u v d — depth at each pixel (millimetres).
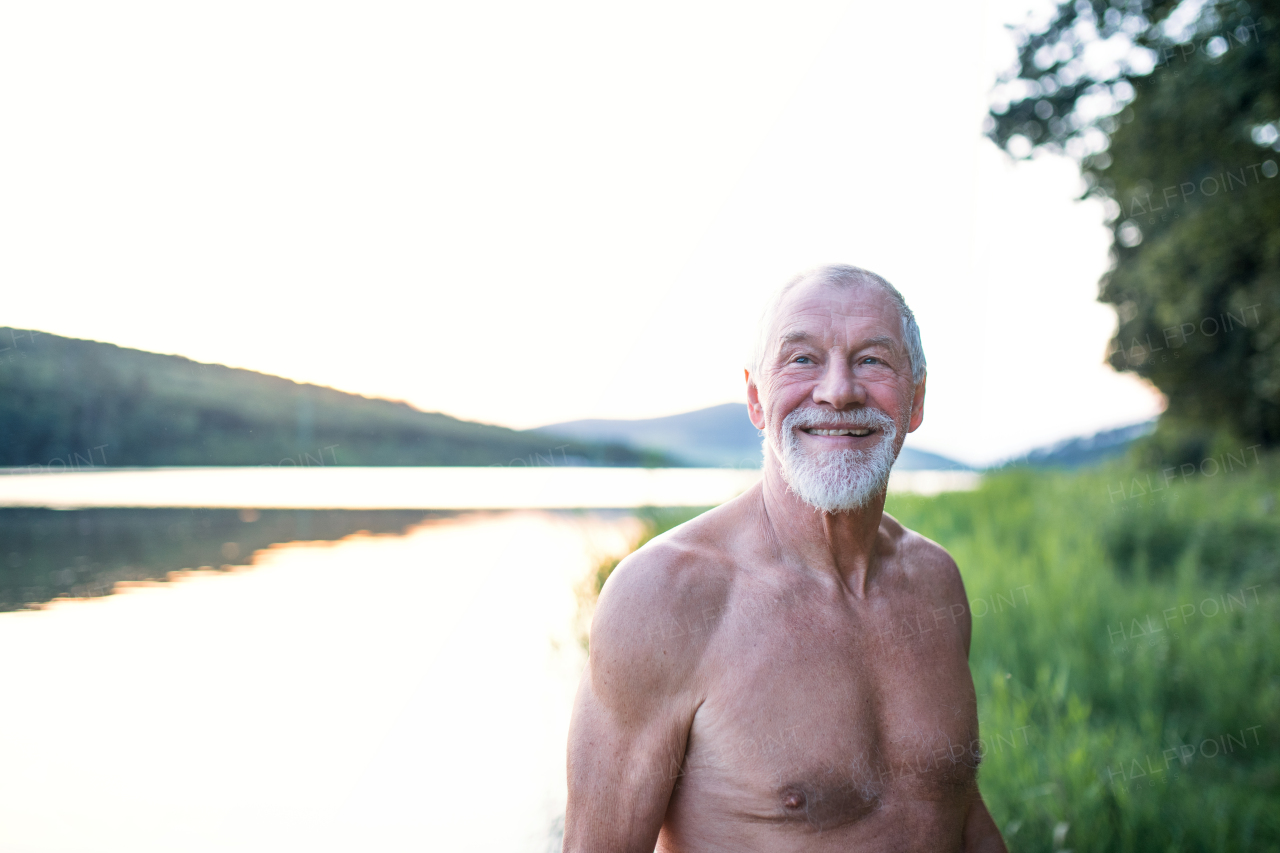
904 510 8641
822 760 1265
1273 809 3096
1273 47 7371
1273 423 15617
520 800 2826
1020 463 11648
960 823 1384
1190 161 9320
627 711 1247
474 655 4215
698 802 1274
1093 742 3457
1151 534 7480
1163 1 8195
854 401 1312
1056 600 5328
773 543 1395
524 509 8016
